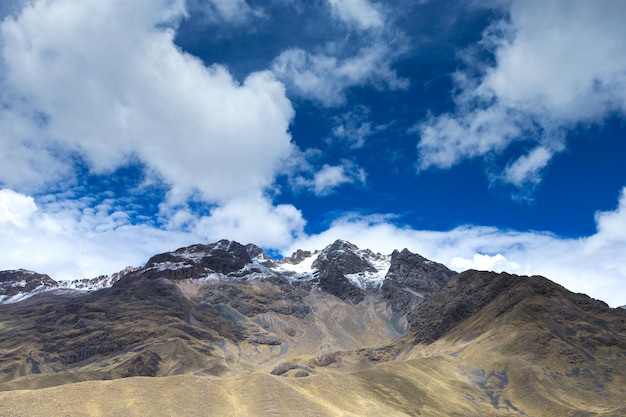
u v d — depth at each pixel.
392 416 182.88
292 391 175.88
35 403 144.75
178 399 161.88
